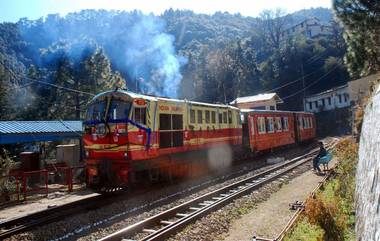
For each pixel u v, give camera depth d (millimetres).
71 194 14258
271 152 27609
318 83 65438
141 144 12688
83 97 36469
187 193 13242
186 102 15797
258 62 83438
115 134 12375
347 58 23516
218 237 8516
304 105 61469
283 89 67125
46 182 14062
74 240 8219
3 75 33969
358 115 18906
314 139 39219
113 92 12789
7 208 12156
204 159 17172
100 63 38250
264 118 25703
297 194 12734
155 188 14133
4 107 32938
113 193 13094
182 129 15312
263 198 12383
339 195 10453
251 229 9023
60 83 37250
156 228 8961
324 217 7191
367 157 6465
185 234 8336
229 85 64812
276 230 8828
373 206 4598
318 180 15234
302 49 69625
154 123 13438
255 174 17641
